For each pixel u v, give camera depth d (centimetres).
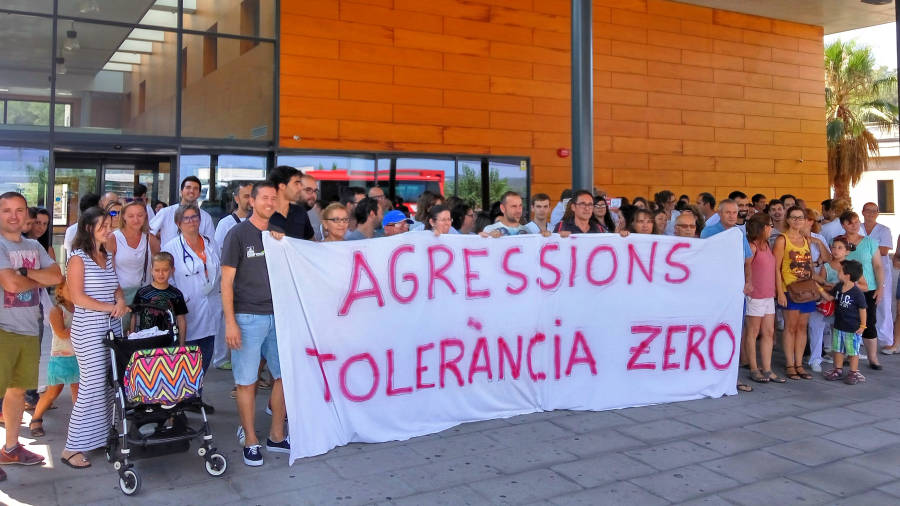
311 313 483
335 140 1079
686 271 640
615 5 1336
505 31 1215
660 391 627
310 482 432
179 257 566
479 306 559
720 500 411
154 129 1008
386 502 403
